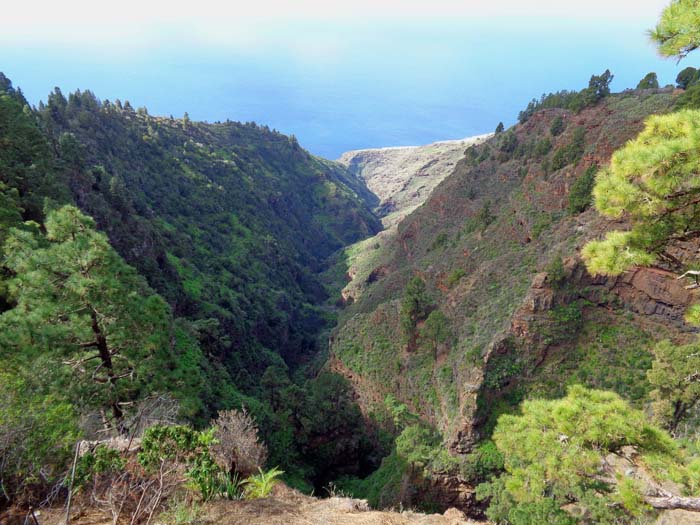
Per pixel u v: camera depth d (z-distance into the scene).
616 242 10.52
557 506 16.72
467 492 34.12
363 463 49.38
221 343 56.62
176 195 115.19
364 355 58.34
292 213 190.75
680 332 33.41
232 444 11.33
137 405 14.99
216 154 170.00
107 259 15.45
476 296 49.91
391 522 9.00
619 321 36.22
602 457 13.14
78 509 7.68
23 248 15.46
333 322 114.38
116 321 15.55
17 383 9.41
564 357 36.53
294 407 49.41
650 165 9.10
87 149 94.44
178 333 44.22
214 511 8.61
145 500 8.13
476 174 92.69
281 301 100.81
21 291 14.70
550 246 47.56
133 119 148.38
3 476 7.58
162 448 8.37
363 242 168.12
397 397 51.72
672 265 10.88
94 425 12.56
